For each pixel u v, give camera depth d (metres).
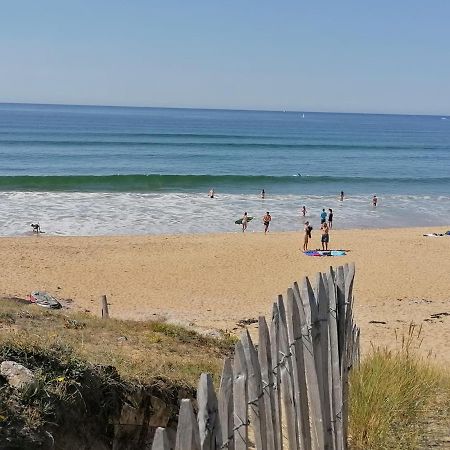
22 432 4.66
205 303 20.92
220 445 3.35
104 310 14.20
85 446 5.22
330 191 54.72
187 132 143.00
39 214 39.12
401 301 21.44
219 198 47.91
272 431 3.93
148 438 5.98
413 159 91.38
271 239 33.12
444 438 6.24
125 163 74.19
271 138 130.50
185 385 6.71
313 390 4.58
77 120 197.25
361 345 14.93
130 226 36.81
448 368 11.11
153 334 10.03
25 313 10.05
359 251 30.50
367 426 5.92
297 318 4.43
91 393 5.57
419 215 44.47
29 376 5.20
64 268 25.38
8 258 26.59
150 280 24.09
